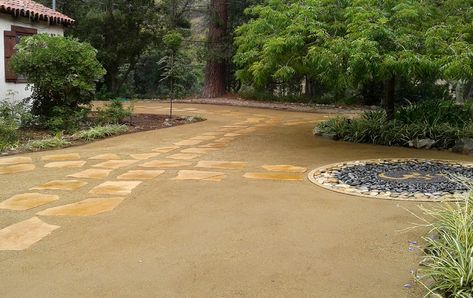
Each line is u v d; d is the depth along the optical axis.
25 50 9.52
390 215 4.29
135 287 2.87
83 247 3.51
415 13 7.38
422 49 7.73
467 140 7.77
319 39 8.01
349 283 2.92
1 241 3.62
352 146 8.51
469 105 9.59
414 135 8.45
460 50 7.22
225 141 9.02
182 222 4.10
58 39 9.87
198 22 25.80
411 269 3.11
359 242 3.62
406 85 15.31
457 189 5.18
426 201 4.71
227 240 3.67
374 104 19.00
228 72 23.16
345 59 7.54
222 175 5.94
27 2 12.45
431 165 6.66
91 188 5.24
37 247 3.50
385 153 7.78
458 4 8.45
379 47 7.38
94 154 7.50
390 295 2.76
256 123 12.39
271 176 5.89
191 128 11.15
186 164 6.67
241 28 9.77
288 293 2.79
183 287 2.87
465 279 2.60
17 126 9.07
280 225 4.02
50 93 10.02
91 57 10.10
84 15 21.03
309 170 6.30
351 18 7.86
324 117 14.20
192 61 24.38
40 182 5.53
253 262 3.24
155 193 5.04
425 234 3.76
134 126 11.02
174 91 22.78
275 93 22.19
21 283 2.92
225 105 18.44
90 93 10.29
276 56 8.38
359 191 5.13
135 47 21.38
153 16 21.33
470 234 2.96
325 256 3.35
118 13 20.84
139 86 24.62
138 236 3.75
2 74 10.78
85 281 2.95
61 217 4.21
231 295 2.77
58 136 8.90
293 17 8.61
